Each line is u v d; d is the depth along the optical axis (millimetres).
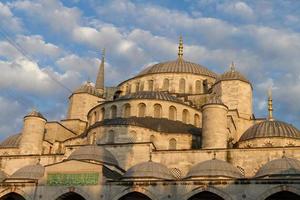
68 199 47281
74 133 68812
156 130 55344
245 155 49719
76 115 73062
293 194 42625
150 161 46062
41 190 45750
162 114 59469
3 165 56500
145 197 46375
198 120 62281
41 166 50562
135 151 51688
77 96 74562
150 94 61469
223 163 44219
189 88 72062
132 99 59906
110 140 53969
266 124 55312
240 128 61719
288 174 41719
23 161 56094
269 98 66125
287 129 54312
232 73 66062
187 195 42062
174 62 76938
